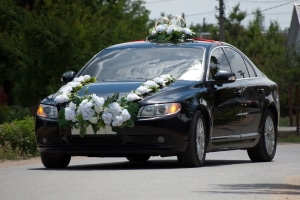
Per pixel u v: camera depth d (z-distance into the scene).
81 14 55.72
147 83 19.97
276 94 24.50
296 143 38.88
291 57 58.66
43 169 20.06
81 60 52.44
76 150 19.78
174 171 18.61
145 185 15.55
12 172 18.88
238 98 22.17
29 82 54.34
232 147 22.11
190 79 20.75
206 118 20.59
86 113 19.66
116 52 21.91
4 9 61.88
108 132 19.59
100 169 19.73
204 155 20.45
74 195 14.03
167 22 22.81
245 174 17.94
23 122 26.48
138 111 19.55
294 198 13.23
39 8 61.31
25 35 52.62
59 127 19.89
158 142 19.52
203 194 14.04
